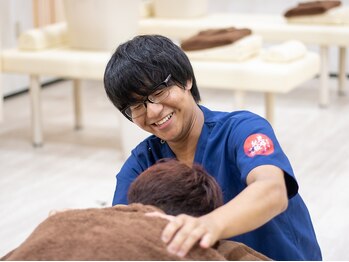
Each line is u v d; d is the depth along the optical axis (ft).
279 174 4.01
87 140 13.38
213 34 12.15
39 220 9.53
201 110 4.82
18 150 12.80
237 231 3.52
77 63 12.05
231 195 4.63
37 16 17.31
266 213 3.67
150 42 4.35
